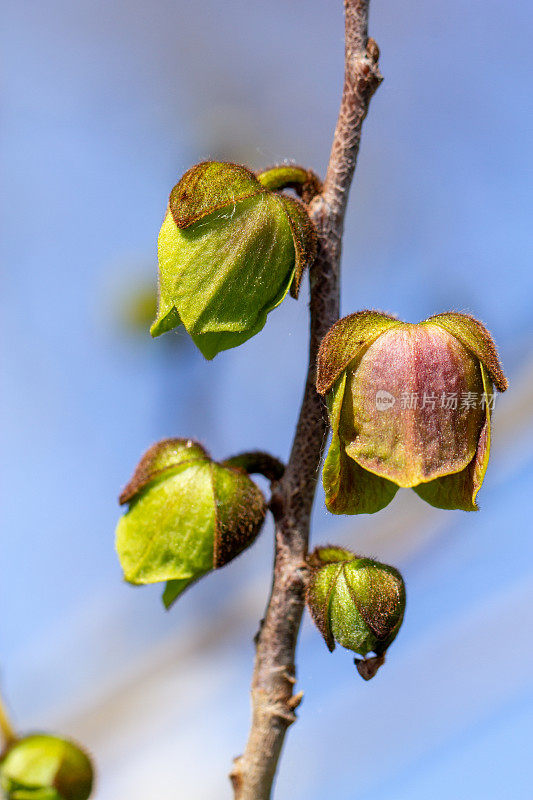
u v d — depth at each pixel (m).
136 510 0.38
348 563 0.36
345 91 0.37
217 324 0.37
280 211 0.37
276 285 0.37
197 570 0.38
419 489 0.37
